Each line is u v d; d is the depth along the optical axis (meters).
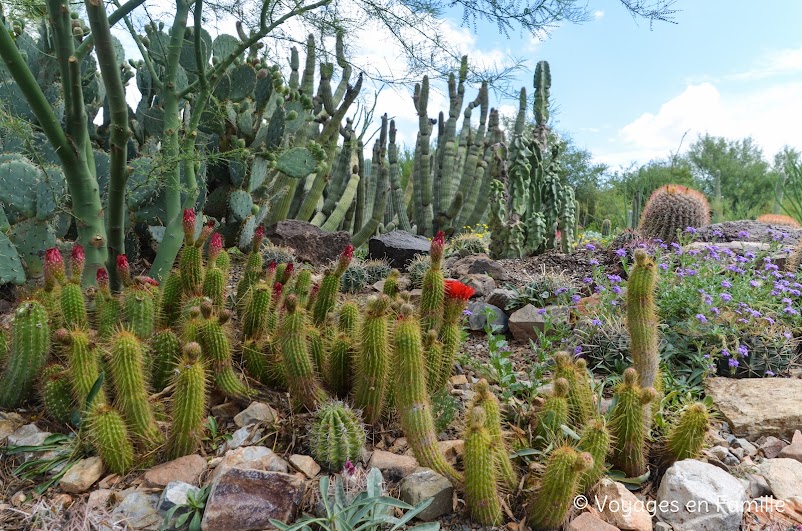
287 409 2.53
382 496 1.93
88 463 2.15
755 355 3.38
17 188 3.69
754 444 2.73
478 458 1.91
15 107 4.11
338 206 8.09
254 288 2.86
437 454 2.12
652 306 2.39
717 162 31.59
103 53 3.09
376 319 2.34
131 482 2.10
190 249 3.07
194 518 1.90
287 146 5.61
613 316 3.62
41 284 3.71
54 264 2.72
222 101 4.99
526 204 5.85
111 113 3.22
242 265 5.21
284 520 1.91
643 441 2.27
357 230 8.84
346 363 2.59
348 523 1.85
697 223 6.18
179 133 4.68
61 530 1.90
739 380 3.16
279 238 6.01
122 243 3.62
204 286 2.98
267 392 2.64
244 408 2.54
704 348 3.42
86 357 2.26
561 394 2.25
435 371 2.53
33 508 1.97
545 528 1.97
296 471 2.16
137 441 2.19
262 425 2.41
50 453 2.23
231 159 4.84
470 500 1.97
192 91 3.96
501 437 2.11
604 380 3.16
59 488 2.08
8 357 2.52
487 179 9.41
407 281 5.28
